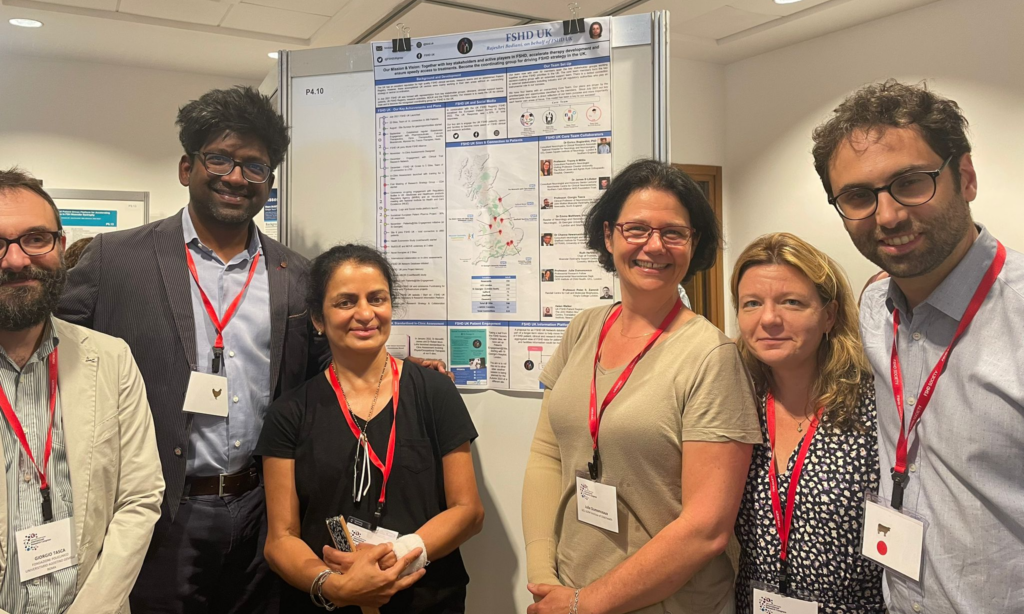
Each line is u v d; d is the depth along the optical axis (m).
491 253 2.02
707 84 4.95
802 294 1.28
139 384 1.56
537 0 3.61
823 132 1.19
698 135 4.92
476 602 2.07
